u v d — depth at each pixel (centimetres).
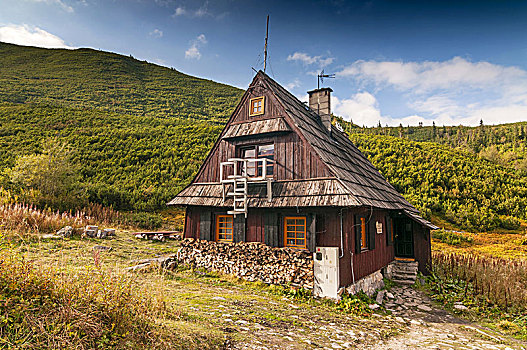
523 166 6456
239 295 907
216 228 1229
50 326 416
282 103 1188
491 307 1041
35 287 469
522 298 1067
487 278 1231
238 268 1119
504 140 10175
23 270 479
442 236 2897
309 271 979
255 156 1204
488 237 3025
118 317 468
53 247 1184
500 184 4250
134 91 9025
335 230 967
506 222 3409
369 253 1177
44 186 2295
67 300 466
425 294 1202
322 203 945
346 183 1002
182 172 3472
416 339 719
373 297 1098
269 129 1140
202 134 4691
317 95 1542
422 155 4888
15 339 379
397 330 777
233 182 1112
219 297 839
